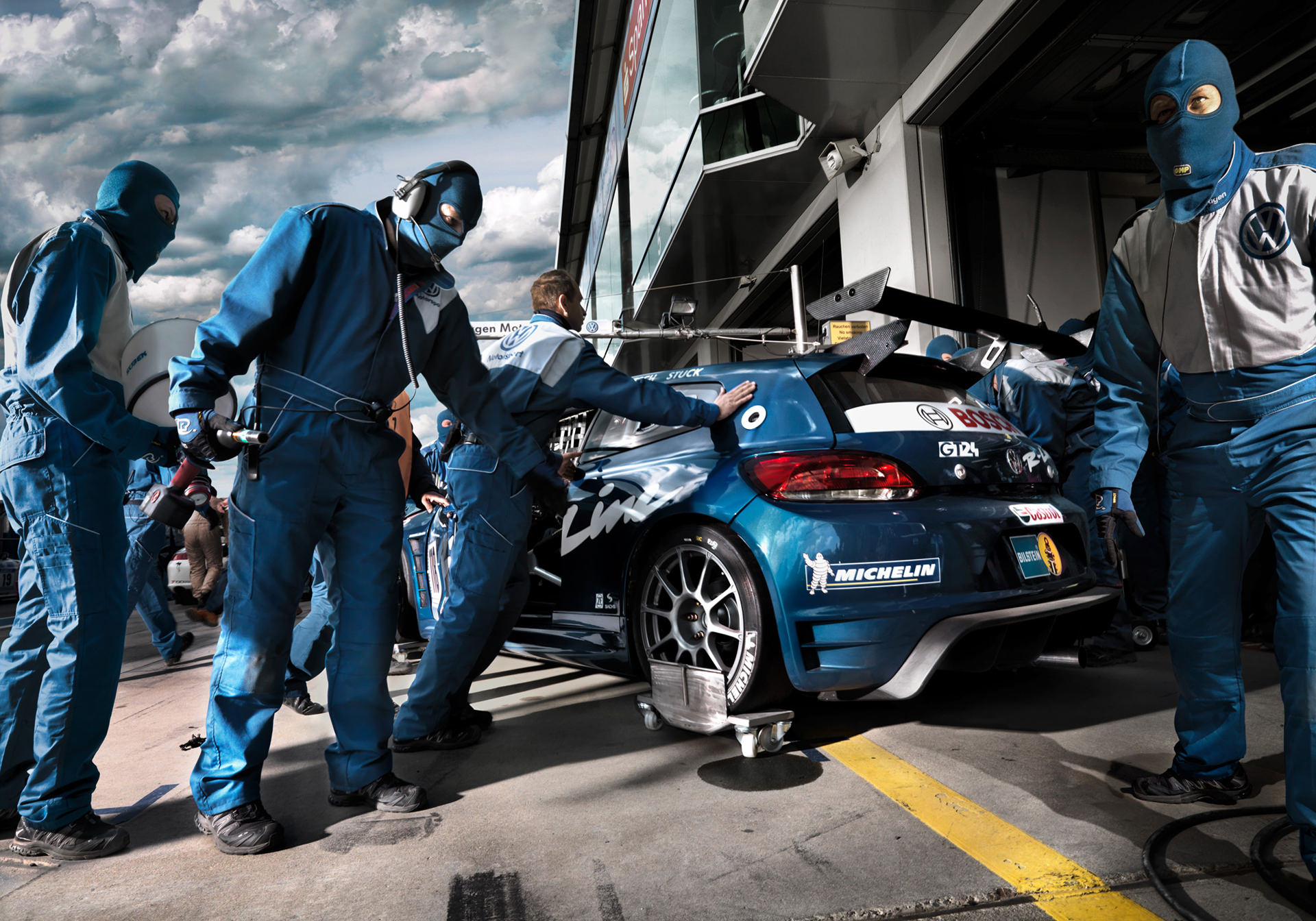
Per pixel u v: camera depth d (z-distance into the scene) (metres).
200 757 1.77
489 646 2.57
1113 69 8.34
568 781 2.06
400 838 1.75
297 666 2.92
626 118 16.94
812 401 2.33
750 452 2.33
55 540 1.72
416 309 1.90
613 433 2.95
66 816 1.72
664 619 2.53
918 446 2.25
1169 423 1.82
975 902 1.34
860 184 10.16
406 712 2.37
